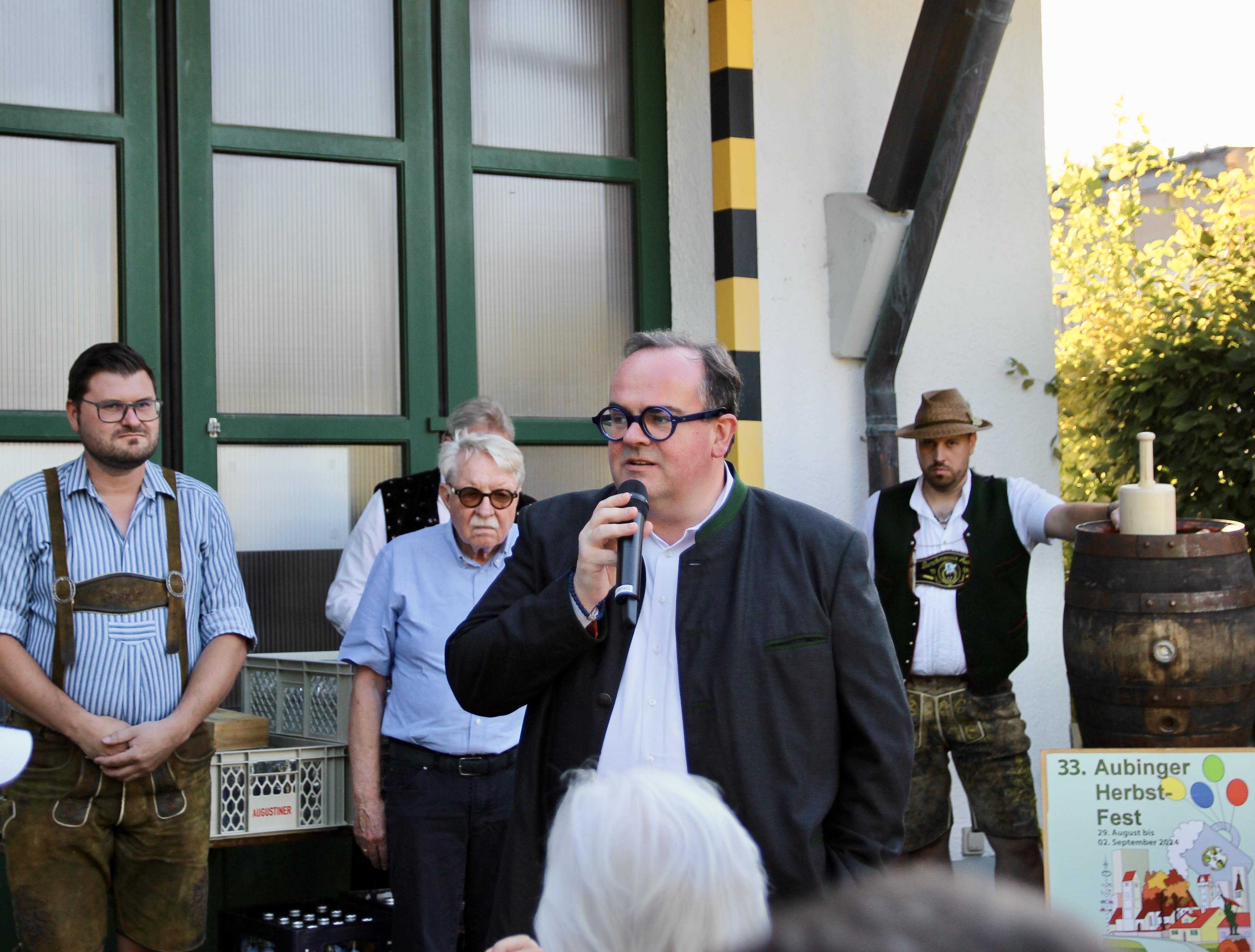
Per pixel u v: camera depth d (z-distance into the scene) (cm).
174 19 376
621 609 191
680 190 441
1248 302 498
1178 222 561
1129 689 316
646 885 111
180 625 286
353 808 325
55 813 270
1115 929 278
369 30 406
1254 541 482
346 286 400
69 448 363
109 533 281
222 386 380
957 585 377
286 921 322
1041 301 480
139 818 277
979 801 379
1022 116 482
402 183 407
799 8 441
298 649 388
